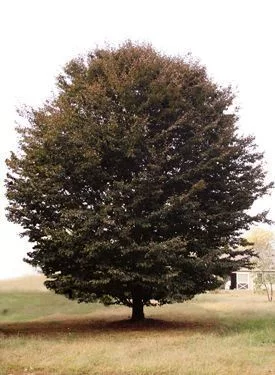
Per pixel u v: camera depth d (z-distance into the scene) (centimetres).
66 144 1792
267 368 1066
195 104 1980
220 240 1914
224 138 1917
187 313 2564
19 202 1883
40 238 1864
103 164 1884
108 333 1723
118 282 1833
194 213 1820
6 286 4509
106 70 1925
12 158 1930
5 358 1169
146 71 1892
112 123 1766
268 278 4084
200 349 1281
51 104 2039
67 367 1067
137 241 1812
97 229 1722
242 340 1442
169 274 1684
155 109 1897
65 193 1850
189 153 1891
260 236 5059
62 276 1839
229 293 4931
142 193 1764
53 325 2041
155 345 1370
